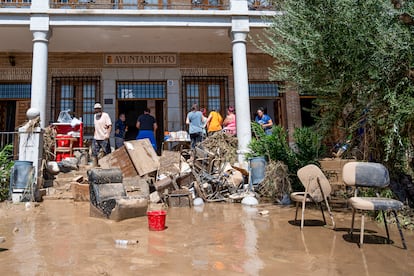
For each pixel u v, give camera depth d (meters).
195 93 12.03
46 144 8.13
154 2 11.04
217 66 12.10
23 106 11.36
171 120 11.53
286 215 5.50
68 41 10.50
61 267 2.98
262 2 9.70
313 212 5.74
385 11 4.46
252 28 9.68
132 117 14.84
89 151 10.02
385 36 4.31
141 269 2.91
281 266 2.99
